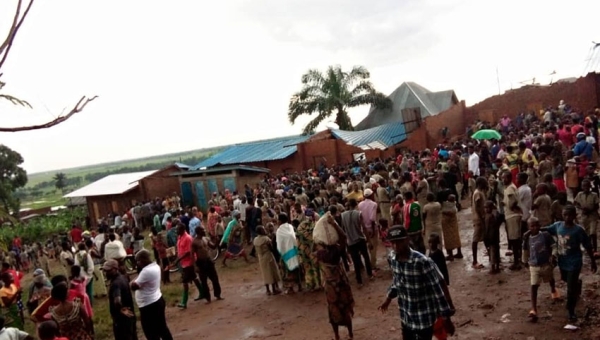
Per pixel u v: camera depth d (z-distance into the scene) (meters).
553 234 7.04
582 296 7.60
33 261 27.91
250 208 15.48
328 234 9.02
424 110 42.12
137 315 11.08
